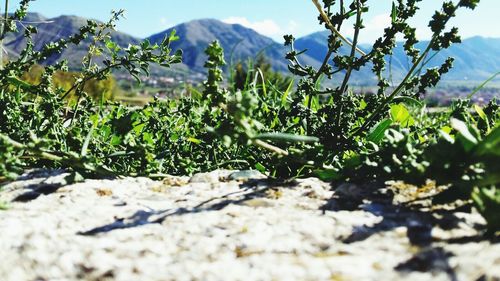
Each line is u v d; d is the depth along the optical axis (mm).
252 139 354
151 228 321
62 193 395
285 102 641
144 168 455
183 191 408
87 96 565
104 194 399
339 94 481
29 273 265
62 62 537
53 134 471
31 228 310
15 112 504
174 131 594
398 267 252
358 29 468
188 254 285
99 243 295
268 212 345
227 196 386
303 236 303
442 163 316
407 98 471
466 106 528
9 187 408
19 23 536
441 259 254
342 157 487
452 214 323
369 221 321
